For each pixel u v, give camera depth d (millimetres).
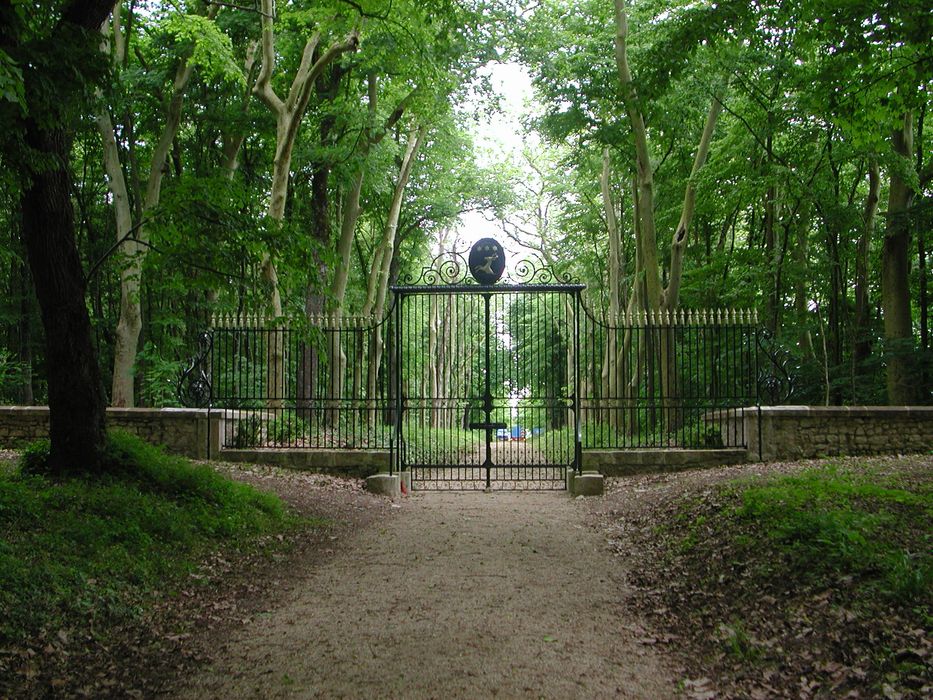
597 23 21266
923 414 13039
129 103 17109
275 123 19281
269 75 15844
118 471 8688
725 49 17219
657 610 6078
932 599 4848
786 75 18062
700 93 19844
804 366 22250
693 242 29703
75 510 7172
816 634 4926
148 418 13164
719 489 9320
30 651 4668
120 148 21953
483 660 4996
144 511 7586
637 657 5074
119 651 5023
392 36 16562
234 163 20141
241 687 4555
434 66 16766
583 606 6270
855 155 18078
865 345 21859
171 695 4438
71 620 5219
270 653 5129
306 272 9219
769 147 19172
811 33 9945
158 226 8562
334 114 19547
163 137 17906
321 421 17094
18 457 11477
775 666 4699
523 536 9156
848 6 9055
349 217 21281
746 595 5891
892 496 7398
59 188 8266
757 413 13023
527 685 4578
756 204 23109
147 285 9773
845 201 23453
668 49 12219
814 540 6191
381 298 24578
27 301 21812
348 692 4469
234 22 18031
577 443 12789
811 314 23219
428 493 12922
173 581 6484
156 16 18922
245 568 7273
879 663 4379
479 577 7219
